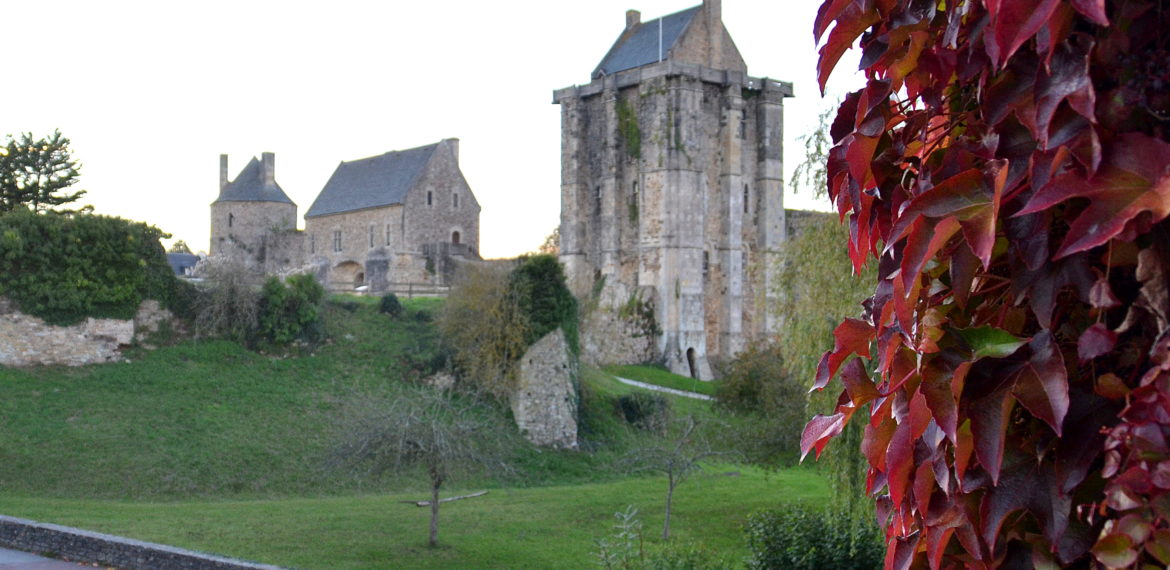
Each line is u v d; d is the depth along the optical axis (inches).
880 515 138.6
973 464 114.7
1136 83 99.4
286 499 1228.5
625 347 2635.3
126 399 1413.6
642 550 652.7
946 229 106.0
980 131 117.3
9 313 1455.5
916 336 118.5
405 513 1149.7
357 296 1909.4
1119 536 97.1
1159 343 96.2
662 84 2709.2
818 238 872.3
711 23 2859.3
